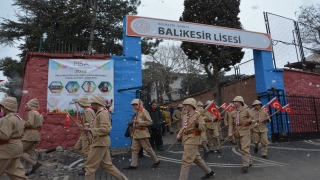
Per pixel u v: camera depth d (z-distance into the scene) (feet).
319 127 46.57
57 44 34.40
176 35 38.14
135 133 22.39
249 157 22.76
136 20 36.45
